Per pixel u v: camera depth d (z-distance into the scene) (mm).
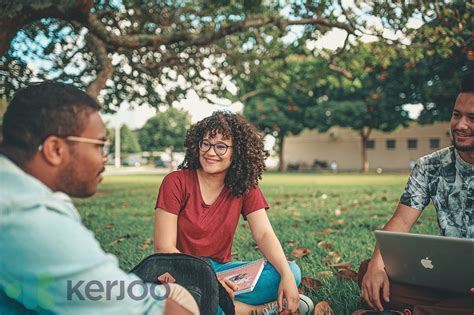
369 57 9312
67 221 1297
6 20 5000
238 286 2451
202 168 2834
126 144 75188
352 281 3611
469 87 2518
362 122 33500
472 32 7293
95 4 8281
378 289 2623
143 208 8977
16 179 1302
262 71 11344
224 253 2842
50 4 5125
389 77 24938
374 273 2658
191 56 9711
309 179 21266
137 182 19469
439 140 41781
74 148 1405
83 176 1441
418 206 2830
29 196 1288
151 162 66250
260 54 10312
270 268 2656
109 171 40062
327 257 4387
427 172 2814
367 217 7336
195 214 2768
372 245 4984
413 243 2389
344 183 17375
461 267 2295
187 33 7727
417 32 7184
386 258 2570
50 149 1383
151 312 1415
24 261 1245
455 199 2729
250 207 2859
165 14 8797
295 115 35000
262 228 2809
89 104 1439
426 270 2439
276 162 47625
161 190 2793
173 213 2742
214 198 2807
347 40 8789
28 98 1390
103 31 6559
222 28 7824
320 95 34375
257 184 2871
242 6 8312
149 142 67312
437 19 7039
